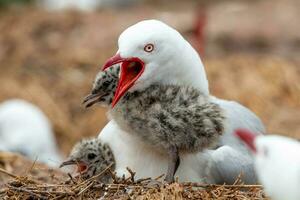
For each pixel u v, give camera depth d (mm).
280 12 25516
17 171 12570
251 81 19516
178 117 9797
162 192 9500
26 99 20000
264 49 23359
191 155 10055
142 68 9945
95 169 10445
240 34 24078
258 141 8312
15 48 23938
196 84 10227
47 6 27984
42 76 21453
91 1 27938
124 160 10336
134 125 9914
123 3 28078
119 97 9820
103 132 10594
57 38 24406
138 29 9969
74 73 21484
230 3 26297
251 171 10102
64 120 19109
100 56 22594
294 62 21406
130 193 9695
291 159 8016
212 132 9875
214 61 21156
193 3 24094
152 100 9883
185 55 10062
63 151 18328
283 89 19406
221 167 10016
